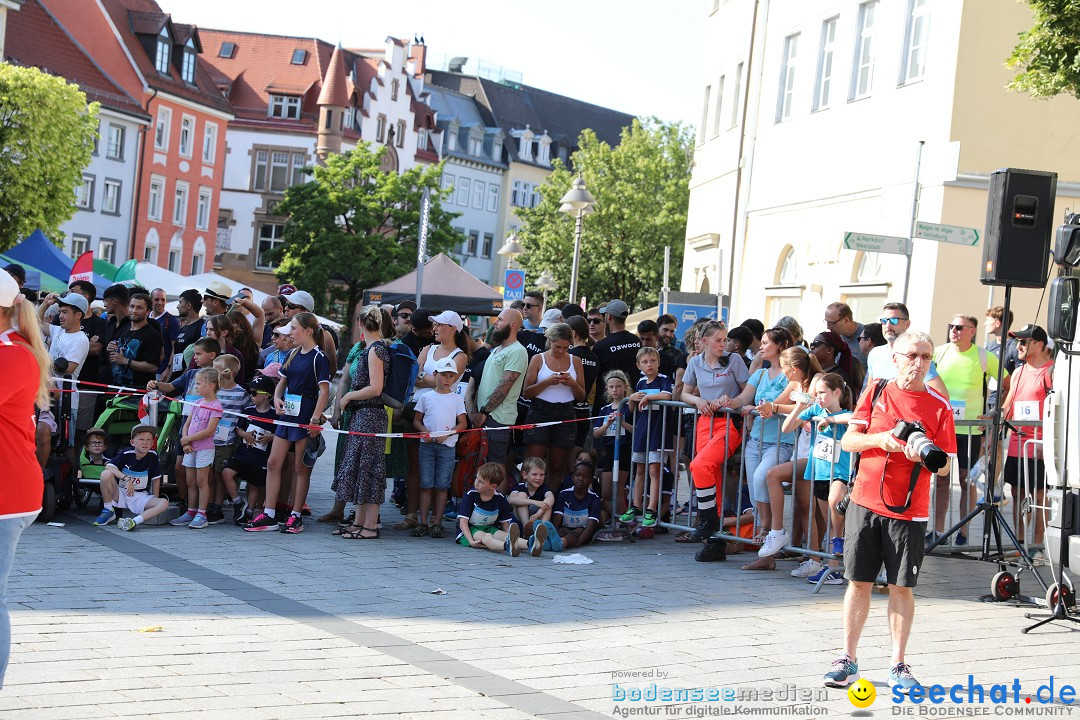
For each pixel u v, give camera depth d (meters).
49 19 58.19
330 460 19.45
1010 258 9.64
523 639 7.75
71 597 8.23
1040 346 11.05
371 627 7.86
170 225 65.31
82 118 44.88
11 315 5.96
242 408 12.08
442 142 96.00
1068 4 13.85
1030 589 10.11
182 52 65.44
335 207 63.81
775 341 10.83
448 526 12.69
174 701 5.96
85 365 12.90
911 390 6.93
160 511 11.70
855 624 6.90
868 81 22.77
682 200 67.38
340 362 50.31
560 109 112.06
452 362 11.79
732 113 30.14
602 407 12.73
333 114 79.62
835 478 9.30
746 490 11.66
